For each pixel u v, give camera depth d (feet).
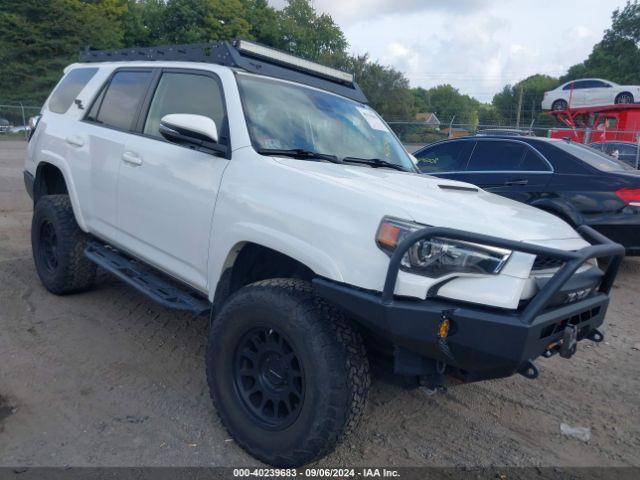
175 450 9.99
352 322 9.12
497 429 11.48
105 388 11.98
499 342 7.88
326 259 8.86
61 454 9.69
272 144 11.29
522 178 23.61
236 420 9.86
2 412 10.83
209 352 10.25
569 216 21.88
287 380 9.50
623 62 213.66
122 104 14.92
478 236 8.12
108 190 14.17
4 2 136.98
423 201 9.09
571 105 87.92
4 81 133.49
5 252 21.80
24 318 15.29
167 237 12.25
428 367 8.81
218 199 10.84
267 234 9.68
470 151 25.63
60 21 139.64
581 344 16.38
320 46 193.36
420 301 8.23
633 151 58.49
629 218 21.25
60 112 17.58
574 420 12.03
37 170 17.74
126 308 16.49
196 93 12.73
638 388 13.70
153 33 165.68
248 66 12.57
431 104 342.03
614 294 21.44
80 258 16.22
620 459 10.69
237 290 11.01
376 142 13.92
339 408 8.68
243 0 173.06
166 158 12.34
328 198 9.23
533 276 8.49
